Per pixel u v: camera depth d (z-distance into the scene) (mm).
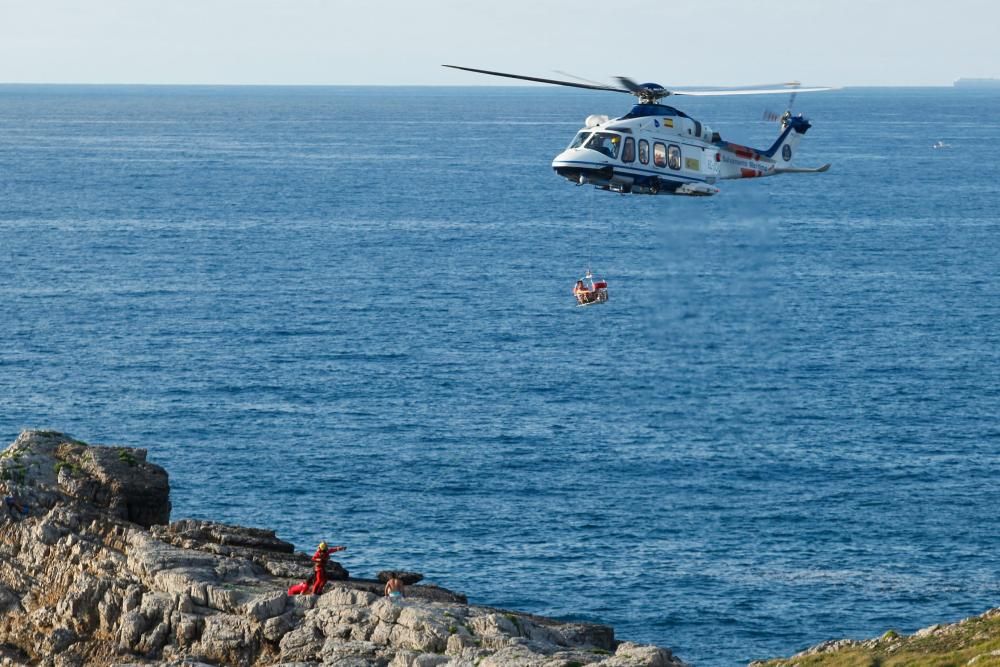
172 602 134750
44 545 150250
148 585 139750
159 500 162250
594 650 120438
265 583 139125
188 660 126812
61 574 146375
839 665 105625
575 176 192125
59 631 139125
